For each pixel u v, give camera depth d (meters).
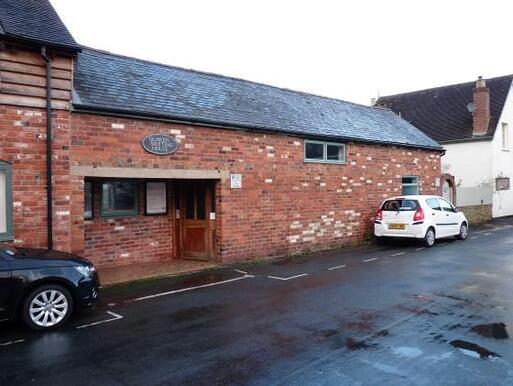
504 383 4.39
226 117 11.00
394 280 9.08
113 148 9.01
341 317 6.59
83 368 4.84
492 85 27.08
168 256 11.45
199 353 5.24
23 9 8.58
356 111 17.08
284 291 8.26
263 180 11.76
